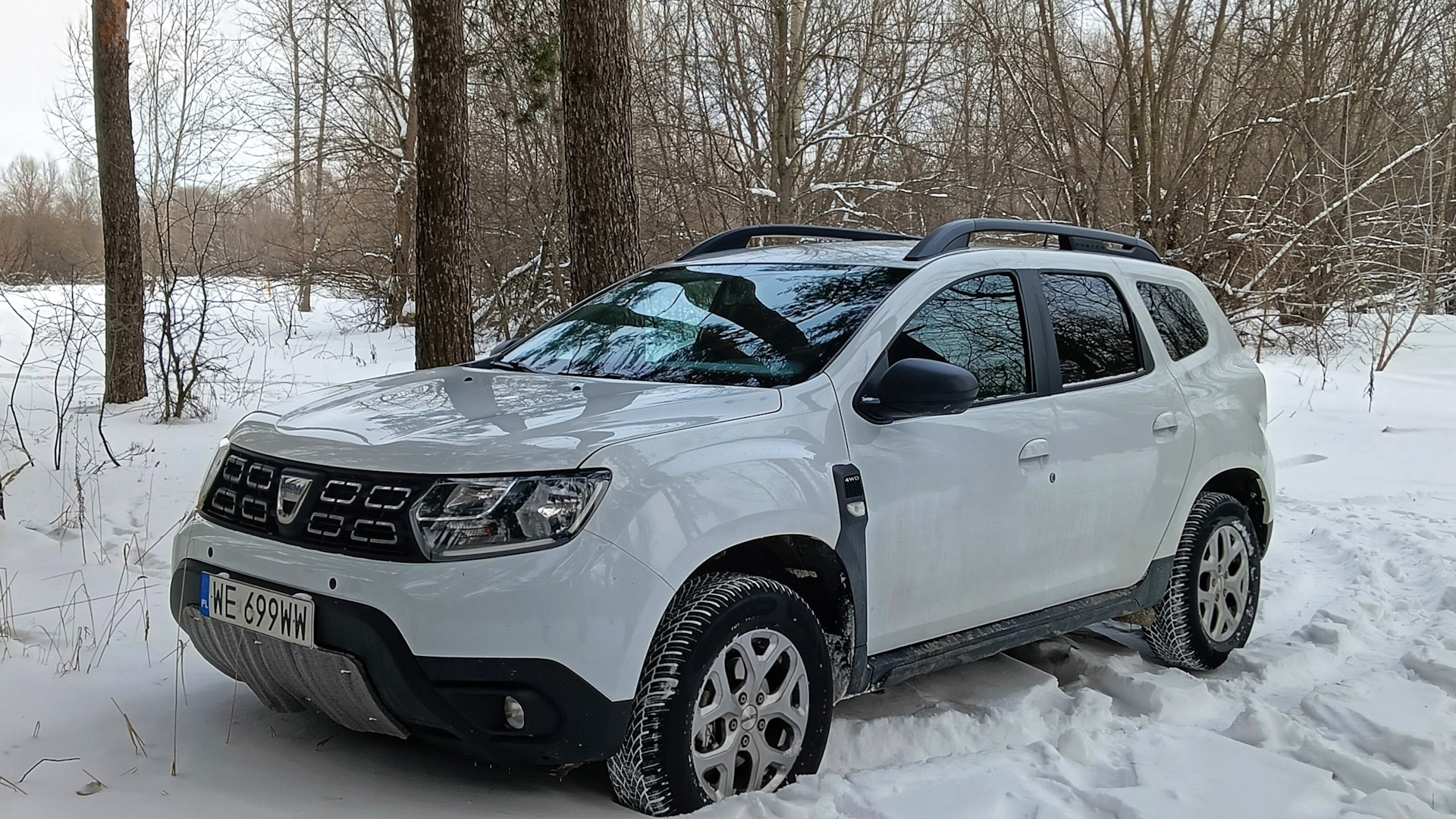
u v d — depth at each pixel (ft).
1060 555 14.02
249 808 10.05
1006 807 10.73
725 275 14.84
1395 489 28.86
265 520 10.56
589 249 28.50
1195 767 11.86
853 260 14.19
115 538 21.03
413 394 12.33
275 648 10.21
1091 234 16.34
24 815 9.66
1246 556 16.85
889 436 12.13
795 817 10.25
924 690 14.53
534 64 46.70
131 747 11.39
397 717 9.91
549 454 9.91
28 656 14.24
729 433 10.93
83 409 36.11
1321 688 14.74
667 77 60.39
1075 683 15.44
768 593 10.73
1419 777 12.08
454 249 29.53
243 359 54.95
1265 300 56.70
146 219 55.11
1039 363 14.08
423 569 9.53
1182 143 58.49
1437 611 19.20
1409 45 64.64
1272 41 56.85
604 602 9.61
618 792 10.26
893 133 62.18
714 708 10.30
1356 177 62.18
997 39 58.23
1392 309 55.36
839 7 59.93
